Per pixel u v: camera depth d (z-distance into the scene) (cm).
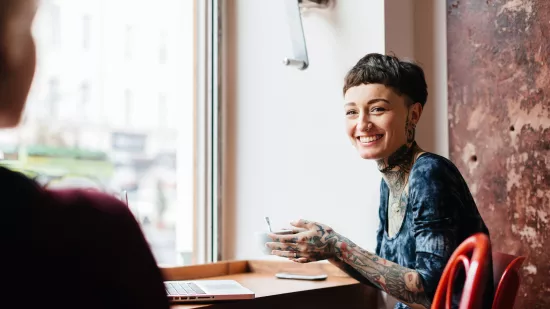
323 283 176
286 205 213
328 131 200
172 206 229
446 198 134
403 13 191
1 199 56
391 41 187
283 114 214
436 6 189
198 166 235
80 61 202
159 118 225
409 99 151
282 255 148
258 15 224
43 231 57
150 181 221
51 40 193
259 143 223
